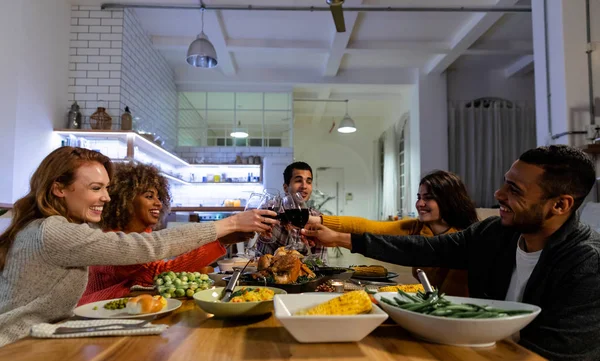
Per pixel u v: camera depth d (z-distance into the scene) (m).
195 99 7.77
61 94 4.78
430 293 0.92
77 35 5.01
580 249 0.98
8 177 3.78
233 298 0.95
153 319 0.95
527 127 7.50
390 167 9.45
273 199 1.59
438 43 6.12
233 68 6.93
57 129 4.51
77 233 1.03
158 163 6.50
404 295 0.94
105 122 4.80
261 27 5.65
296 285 1.12
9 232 1.10
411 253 1.38
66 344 0.76
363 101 9.51
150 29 5.81
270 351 0.73
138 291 1.33
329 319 0.73
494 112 7.47
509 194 1.08
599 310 0.92
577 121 3.58
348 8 4.86
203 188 7.60
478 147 7.42
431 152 7.25
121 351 0.72
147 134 4.93
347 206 11.38
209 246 1.43
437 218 1.87
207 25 5.50
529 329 0.96
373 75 7.46
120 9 5.02
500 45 6.26
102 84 4.96
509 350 0.74
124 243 1.06
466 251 1.35
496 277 1.24
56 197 1.14
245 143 7.78
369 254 1.40
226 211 6.21
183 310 1.05
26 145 4.02
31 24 4.10
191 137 7.75
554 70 3.77
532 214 1.04
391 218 8.19
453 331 0.74
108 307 1.03
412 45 6.10
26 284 1.03
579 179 1.01
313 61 7.04
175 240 1.13
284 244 2.34
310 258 1.56
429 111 7.30
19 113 3.89
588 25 3.64
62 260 1.04
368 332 0.76
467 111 7.48
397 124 8.90
